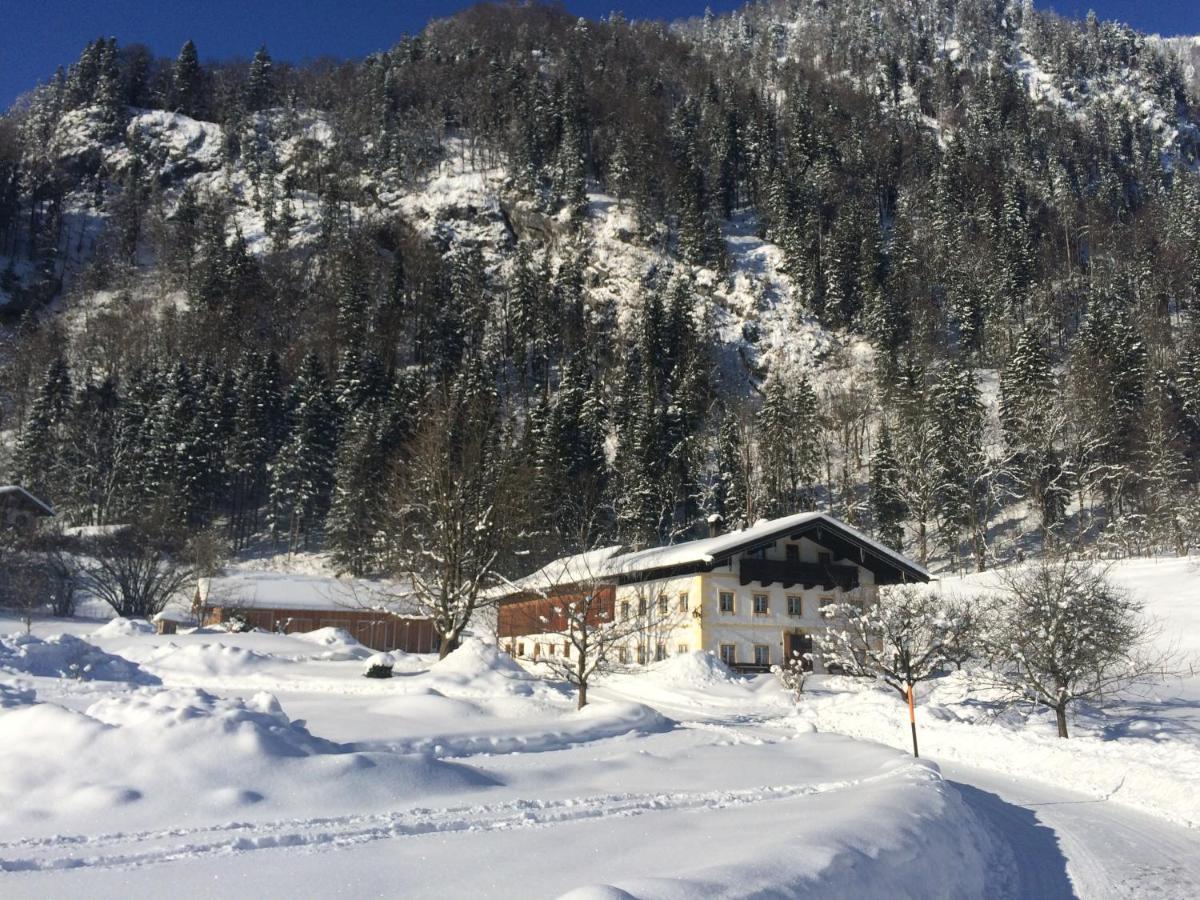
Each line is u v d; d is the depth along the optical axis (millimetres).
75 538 52750
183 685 23141
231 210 138375
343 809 8406
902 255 113500
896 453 75750
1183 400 71750
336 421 79375
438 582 29453
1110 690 22922
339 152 147250
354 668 28281
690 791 10195
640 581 39125
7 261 124625
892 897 6496
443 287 117188
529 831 7582
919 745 18797
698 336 103938
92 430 81438
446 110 160875
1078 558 30062
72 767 8398
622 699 25422
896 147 149875
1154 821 11578
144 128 152250
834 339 110375
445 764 10336
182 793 8195
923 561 65438
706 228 126500
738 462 76250
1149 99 184375
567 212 129250
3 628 38906
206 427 76750
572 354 103812
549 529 53438
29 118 158500
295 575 59625
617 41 194875
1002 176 134625
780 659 36219
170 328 107125
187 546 55594
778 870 5902
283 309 112812
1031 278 110062
